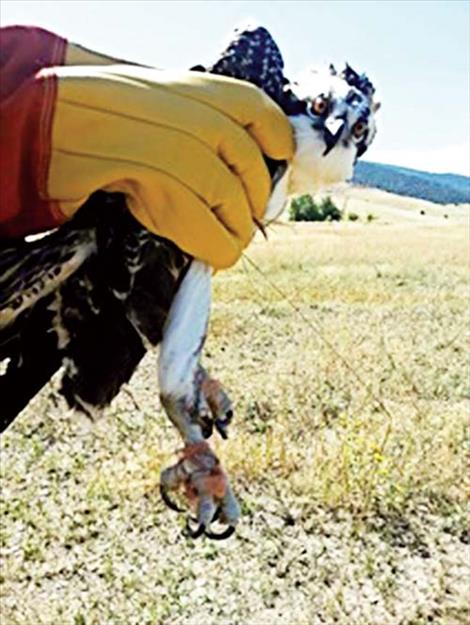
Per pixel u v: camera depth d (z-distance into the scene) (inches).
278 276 314.3
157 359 24.3
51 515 90.1
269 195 24.9
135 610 72.7
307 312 230.1
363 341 181.8
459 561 81.6
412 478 95.3
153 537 85.5
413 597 75.5
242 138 23.7
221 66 25.6
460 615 72.9
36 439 110.8
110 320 25.3
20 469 102.7
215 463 23.7
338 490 91.4
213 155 23.3
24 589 76.6
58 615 71.9
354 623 71.4
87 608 72.9
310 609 73.5
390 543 84.6
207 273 24.3
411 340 186.5
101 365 25.6
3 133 22.2
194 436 23.7
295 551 82.7
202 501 23.5
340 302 253.8
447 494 93.5
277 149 24.6
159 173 22.7
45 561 81.1
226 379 145.3
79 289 24.9
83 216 24.2
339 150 25.4
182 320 23.9
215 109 23.5
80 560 81.2
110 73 23.0
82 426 27.6
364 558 81.6
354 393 135.1
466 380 146.6
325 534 86.0
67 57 23.9
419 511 90.4
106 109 22.5
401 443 105.2
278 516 89.1
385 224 769.6
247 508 89.4
